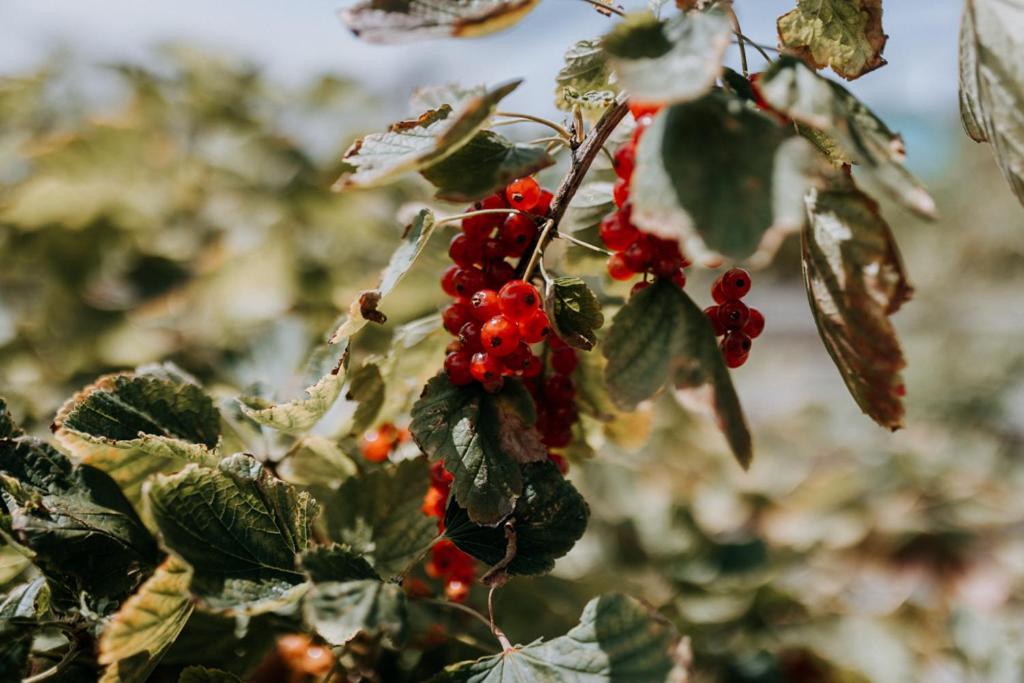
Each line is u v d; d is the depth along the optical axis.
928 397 1.69
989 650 0.59
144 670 0.32
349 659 0.36
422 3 0.30
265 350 0.45
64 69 0.75
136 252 0.66
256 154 0.72
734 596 0.59
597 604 0.32
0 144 0.69
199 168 0.72
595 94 0.34
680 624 0.54
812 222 0.31
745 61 0.33
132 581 0.33
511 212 0.33
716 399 0.30
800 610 0.62
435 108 0.35
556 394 0.36
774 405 1.73
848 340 0.31
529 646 0.32
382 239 0.69
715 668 0.54
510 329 0.32
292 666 0.36
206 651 0.35
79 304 0.61
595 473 0.67
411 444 0.39
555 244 0.43
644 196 0.29
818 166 0.29
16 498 0.32
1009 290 2.72
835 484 0.97
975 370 1.76
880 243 0.30
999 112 0.32
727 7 0.30
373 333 0.52
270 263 0.64
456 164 0.32
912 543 0.92
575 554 0.54
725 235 0.28
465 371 0.33
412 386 0.38
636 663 0.30
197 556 0.31
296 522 0.33
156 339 0.59
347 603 0.29
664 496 0.67
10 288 0.62
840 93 0.31
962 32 0.33
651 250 0.31
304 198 0.69
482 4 0.31
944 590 0.87
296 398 0.37
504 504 0.32
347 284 0.63
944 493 1.07
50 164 0.62
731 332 0.33
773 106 0.29
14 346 0.54
